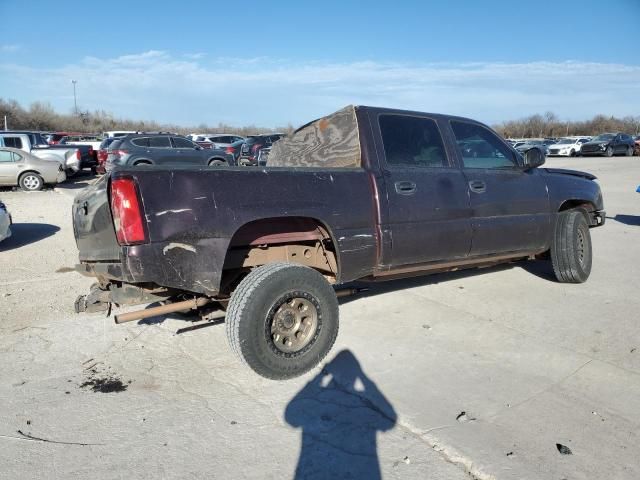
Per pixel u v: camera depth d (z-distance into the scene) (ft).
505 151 17.48
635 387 11.39
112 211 10.51
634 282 19.35
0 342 14.21
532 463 8.80
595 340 13.93
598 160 105.19
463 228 15.31
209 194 11.12
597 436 9.58
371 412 10.58
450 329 14.83
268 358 11.39
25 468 8.80
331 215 12.63
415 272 15.46
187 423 10.21
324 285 12.09
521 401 10.84
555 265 18.66
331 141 14.99
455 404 10.77
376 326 15.12
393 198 13.80
